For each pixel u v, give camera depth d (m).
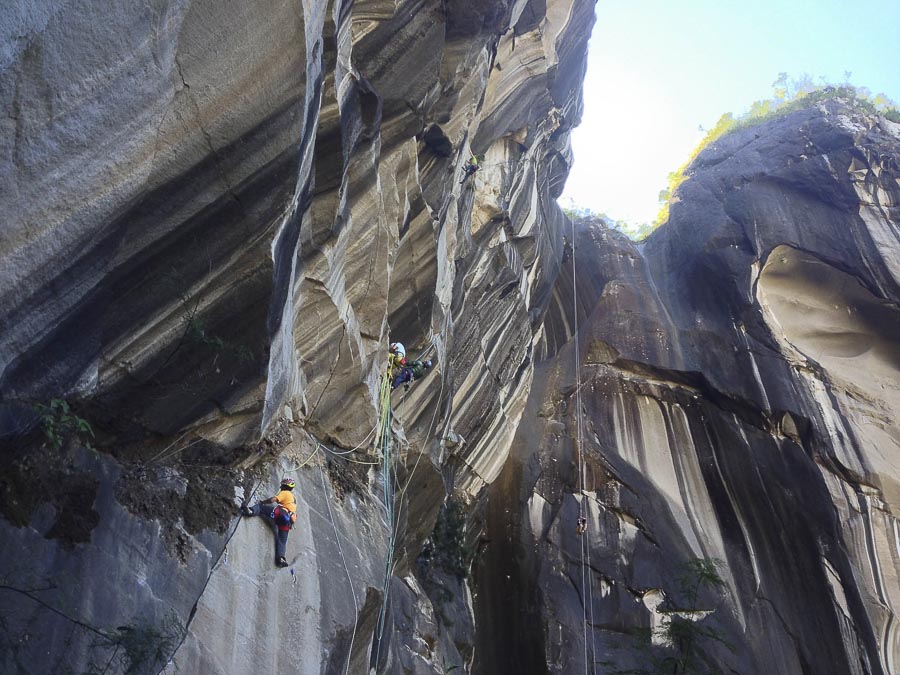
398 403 13.41
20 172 5.40
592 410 26.42
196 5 6.23
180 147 6.56
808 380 26.28
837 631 22.25
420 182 13.68
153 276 6.86
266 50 6.82
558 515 23.98
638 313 28.86
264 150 7.10
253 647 7.35
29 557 5.81
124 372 6.95
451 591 19.67
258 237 7.31
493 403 21.48
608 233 33.19
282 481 8.71
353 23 11.13
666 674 19.80
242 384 7.74
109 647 6.01
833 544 23.38
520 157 21.70
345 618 8.73
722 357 26.95
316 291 9.52
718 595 22.47
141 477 7.12
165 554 6.89
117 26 5.72
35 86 5.31
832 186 29.62
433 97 12.55
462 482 21.56
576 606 22.12
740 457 25.14
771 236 28.94
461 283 17.27
